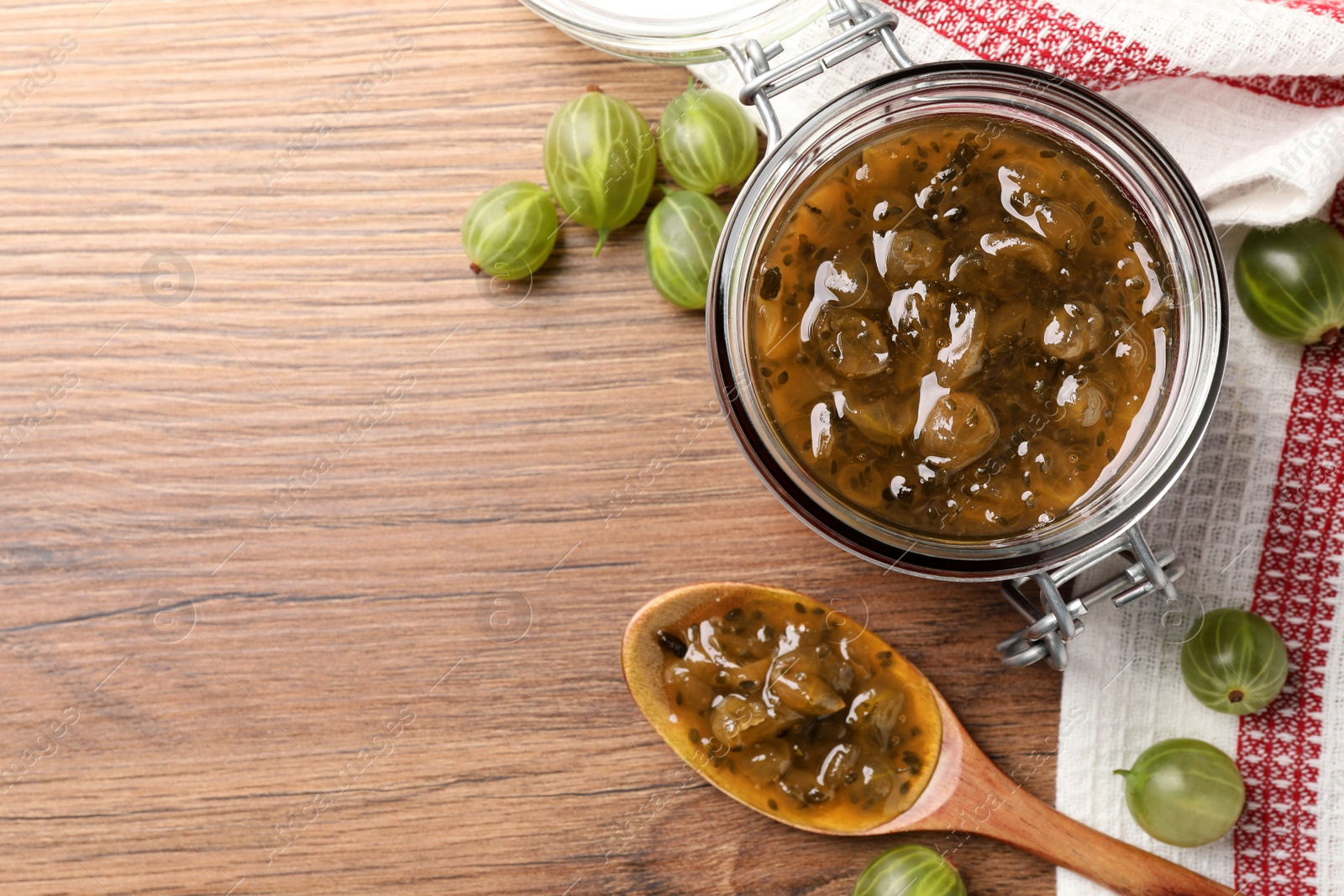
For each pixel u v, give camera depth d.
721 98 0.46
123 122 0.48
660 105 0.48
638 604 0.48
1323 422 0.47
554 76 0.48
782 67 0.43
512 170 0.48
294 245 0.48
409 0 0.48
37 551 0.49
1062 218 0.43
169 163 0.48
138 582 0.49
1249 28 0.45
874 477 0.43
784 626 0.46
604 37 0.46
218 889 0.48
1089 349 0.43
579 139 0.46
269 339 0.48
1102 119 0.43
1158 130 0.47
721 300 0.43
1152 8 0.45
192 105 0.48
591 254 0.48
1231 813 0.45
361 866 0.48
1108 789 0.47
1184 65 0.45
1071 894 0.47
